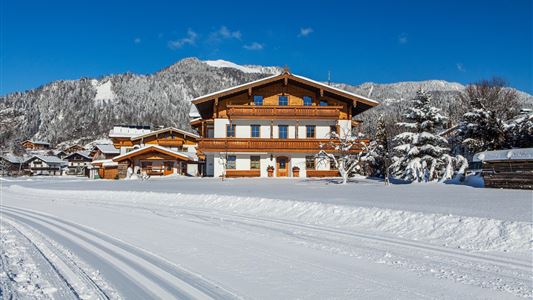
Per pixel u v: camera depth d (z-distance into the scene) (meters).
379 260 8.23
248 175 41.56
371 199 17.36
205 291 6.19
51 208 19.19
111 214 16.39
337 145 34.03
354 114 50.19
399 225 11.90
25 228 12.68
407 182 29.62
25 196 27.45
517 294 6.12
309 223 13.41
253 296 5.96
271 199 17.20
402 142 30.03
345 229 12.16
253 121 42.50
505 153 21.16
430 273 7.27
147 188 27.89
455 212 12.55
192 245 9.71
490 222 10.40
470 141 28.94
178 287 6.38
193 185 30.20
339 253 8.87
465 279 6.89
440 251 9.12
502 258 8.44
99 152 78.94
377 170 39.88
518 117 28.22
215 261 8.09
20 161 98.81
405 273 7.25
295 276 7.01
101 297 5.87
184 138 58.22
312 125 42.59
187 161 50.75
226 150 40.75
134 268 7.52
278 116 41.69
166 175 48.09
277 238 10.66
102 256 8.52
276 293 6.10
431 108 29.53
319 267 7.64
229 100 42.88
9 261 7.99
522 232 9.59
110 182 38.47
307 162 41.78
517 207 13.58
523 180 20.31
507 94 43.62
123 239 10.55
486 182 21.88
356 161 30.97
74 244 9.88
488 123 28.38
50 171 97.75
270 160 41.91
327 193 21.00
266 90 43.16
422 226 11.40
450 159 27.41
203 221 13.98
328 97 43.19
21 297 5.79
